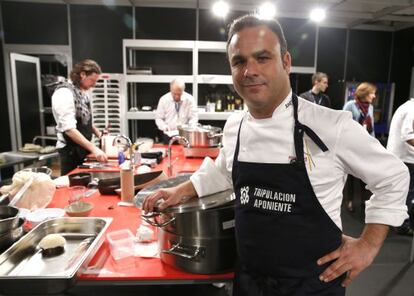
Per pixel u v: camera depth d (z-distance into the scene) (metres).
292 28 4.95
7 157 3.05
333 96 5.33
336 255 0.87
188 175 1.45
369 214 0.88
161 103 4.23
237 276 1.02
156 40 4.36
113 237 1.28
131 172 1.71
